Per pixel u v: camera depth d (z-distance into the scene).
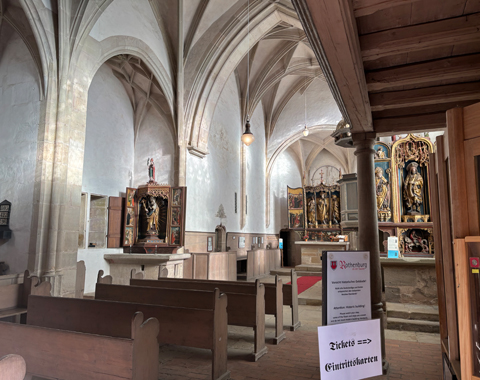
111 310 4.50
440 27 3.27
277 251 20.52
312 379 4.61
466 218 2.50
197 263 11.75
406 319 7.46
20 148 7.92
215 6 12.54
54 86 7.90
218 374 4.46
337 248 17.06
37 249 7.34
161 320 4.59
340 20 2.61
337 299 3.14
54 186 7.66
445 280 3.42
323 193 22.06
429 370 5.04
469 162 2.51
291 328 7.06
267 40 15.93
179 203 11.47
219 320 4.52
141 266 10.48
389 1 2.76
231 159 16.89
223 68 13.38
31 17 7.49
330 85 3.84
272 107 21.16
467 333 2.38
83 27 8.24
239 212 17.66
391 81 4.16
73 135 8.10
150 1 11.11
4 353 3.79
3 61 8.52
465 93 4.46
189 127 12.89
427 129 5.42
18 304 5.73
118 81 12.36
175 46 12.21
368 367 2.94
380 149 11.89
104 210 11.27
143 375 3.30
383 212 11.59
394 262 8.03
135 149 13.06
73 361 3.44
